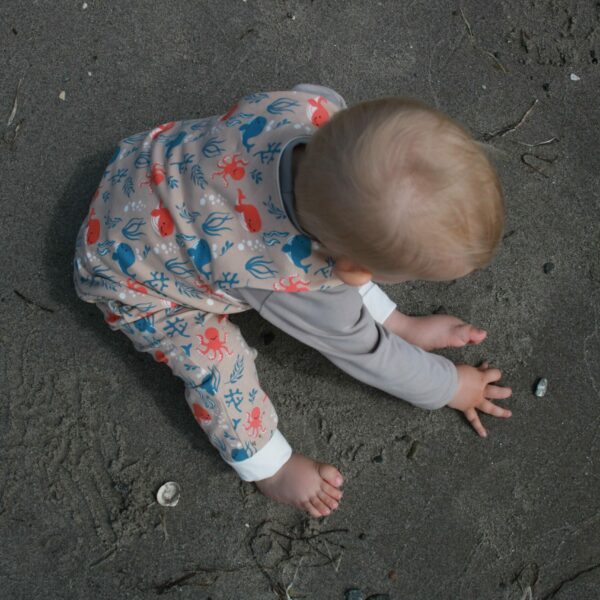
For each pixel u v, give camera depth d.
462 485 1.13
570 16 1.22
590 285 1.18
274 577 1.11
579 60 1.23
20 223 1.15
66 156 1.17
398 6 1.22
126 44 1.19
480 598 1.11
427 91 1.21
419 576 1.12
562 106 1.21
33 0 1.19
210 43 1.20
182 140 1.02
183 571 1.10
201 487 1.12
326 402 1.15
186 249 0.99
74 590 1.09
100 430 1.13
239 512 1.12
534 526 1.13
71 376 1.13
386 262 0.89
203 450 1.13
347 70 1.21
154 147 1.03
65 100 1.17
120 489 1.12
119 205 1.03
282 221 0.94
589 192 1.19
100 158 1.17
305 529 1.12
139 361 1.14
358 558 1.12
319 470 1.10
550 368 1.16
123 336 1.14
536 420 1.15
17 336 1.13
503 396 1.13
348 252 0.90
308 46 1.21
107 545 1.10
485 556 1.12
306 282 0.96
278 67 1.20
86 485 1.11
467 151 0.86
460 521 1.13
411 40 1.22
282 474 1.09
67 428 1.12
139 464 1.12
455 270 0.90
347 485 1.13
